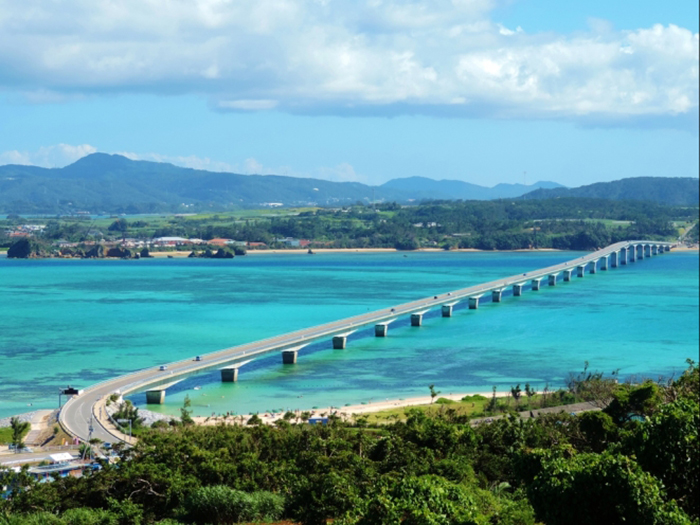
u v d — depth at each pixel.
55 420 132.00
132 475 80.19
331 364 193.75
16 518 70.31
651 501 48.53
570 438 95.38
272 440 98.19
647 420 58.00
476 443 96.38
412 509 51.09
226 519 74.62
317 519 70.75
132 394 163.00
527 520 54.78
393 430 102.62
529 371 182.50
